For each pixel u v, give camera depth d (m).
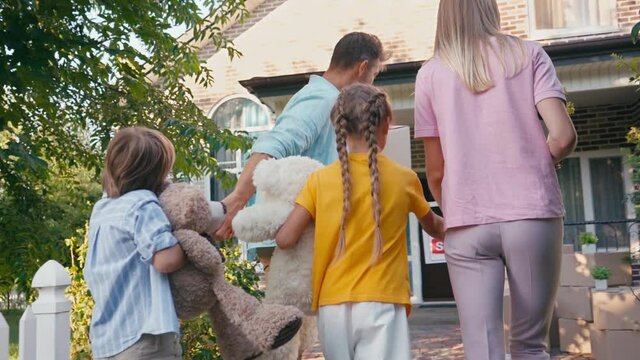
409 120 9.64
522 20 10.00
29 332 2.38
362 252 2.19
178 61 5.79
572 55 7.93
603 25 9.69
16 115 5.04
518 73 2.24
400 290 2.21
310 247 2.28
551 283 2.20
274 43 11.69
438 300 11.20
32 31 4.18
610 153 9.45
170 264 2.08
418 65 8.25
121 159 2.25
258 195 2.42
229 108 11.92
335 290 2.17
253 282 4.70
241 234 2.25
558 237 2.21
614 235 9.39
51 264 2.43
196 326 4.50
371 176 2.21
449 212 2.24
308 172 2.33
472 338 2.21
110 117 5.38
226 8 6.73
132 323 2.09
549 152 2.22
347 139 2.34
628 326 5.26
